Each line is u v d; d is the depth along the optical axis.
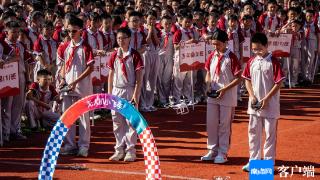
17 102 14.18
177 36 17.41
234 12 21.00
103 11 18.28
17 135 14.18
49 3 20.50
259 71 11.11
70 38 13.35
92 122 15.41
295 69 21.00
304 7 24.38
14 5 18.52
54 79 16.53
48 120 15.18
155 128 15.23
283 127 15.34
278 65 11.00
